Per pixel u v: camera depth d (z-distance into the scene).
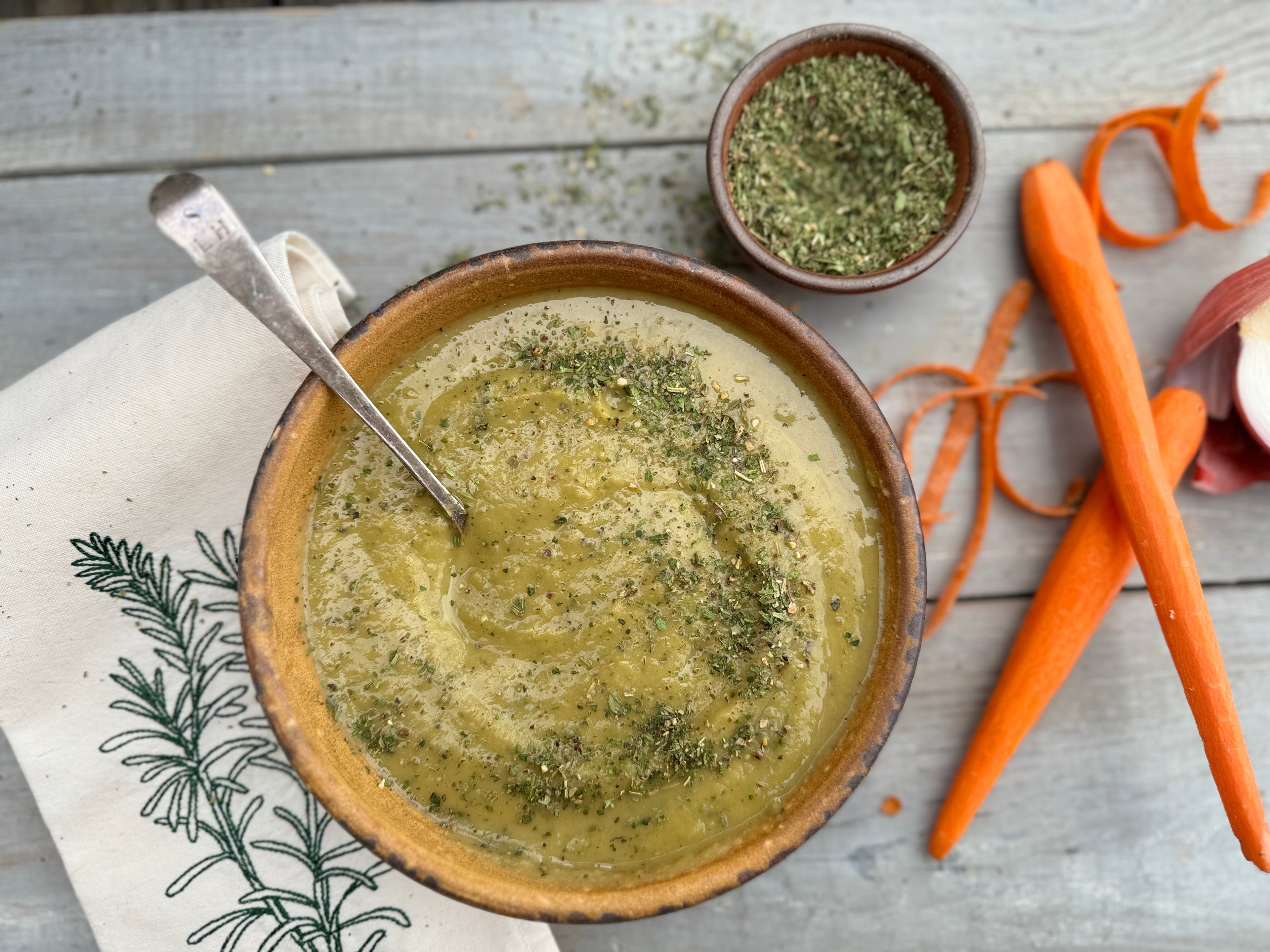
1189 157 0.24
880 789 0.25
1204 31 0.26
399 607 0.20
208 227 0.16
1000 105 0.26
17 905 0.23
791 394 0.21
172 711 0.22
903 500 0.19
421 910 0.22
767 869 0.18
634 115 0.25
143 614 0.22
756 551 0.20
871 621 0.20
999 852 0.25
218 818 0.22
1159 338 0.26
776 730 0.20
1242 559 0.26
